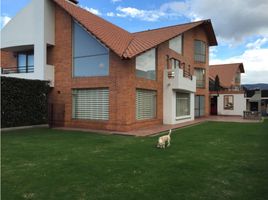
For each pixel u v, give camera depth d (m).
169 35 22.17
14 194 5.88
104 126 17.53
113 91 17.22
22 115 17.78
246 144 12.36
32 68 21.91
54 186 6.39
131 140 13.37
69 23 19.22
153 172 7.59
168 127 19.25
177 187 6.37
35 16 19.64
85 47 18.48
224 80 42.81
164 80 21.94
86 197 5.72
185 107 25.44
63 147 11.30
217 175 7.36
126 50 17.00
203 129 18.69
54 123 19.64
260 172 7.68
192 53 30.09
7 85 16.72
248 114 28.73
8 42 20.88
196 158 9.37
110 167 8.09
